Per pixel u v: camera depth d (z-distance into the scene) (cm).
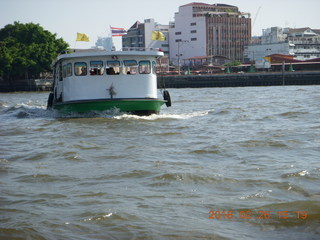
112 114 2750
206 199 1033
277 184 1130
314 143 1725
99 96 2788
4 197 1066
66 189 1129
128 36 19250
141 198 1044
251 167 1327
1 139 2048
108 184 1169
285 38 16862
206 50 17262
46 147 1738
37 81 11025
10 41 11600
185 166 1357
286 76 10412
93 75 2778
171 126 2347
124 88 2791
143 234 841
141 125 2386
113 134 2080
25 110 3822
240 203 1000
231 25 17762
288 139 1838
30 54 11181
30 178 1243
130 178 1227
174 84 11475
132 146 1736
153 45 18450
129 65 2794
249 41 17762
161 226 878
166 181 1184
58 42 11681
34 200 1041
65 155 1555
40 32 11650
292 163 1368
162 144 1791
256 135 1972
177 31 18012
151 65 2836
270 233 848
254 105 3694
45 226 880
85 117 2778
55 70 3397
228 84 11038
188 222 899
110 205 992
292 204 979
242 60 18025
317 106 3397
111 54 2750
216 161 1437
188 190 1105
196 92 7562
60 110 2983
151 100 2750
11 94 9344
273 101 4159
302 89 7031
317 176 1195
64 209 975
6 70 11000
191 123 2473
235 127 2278
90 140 1908
